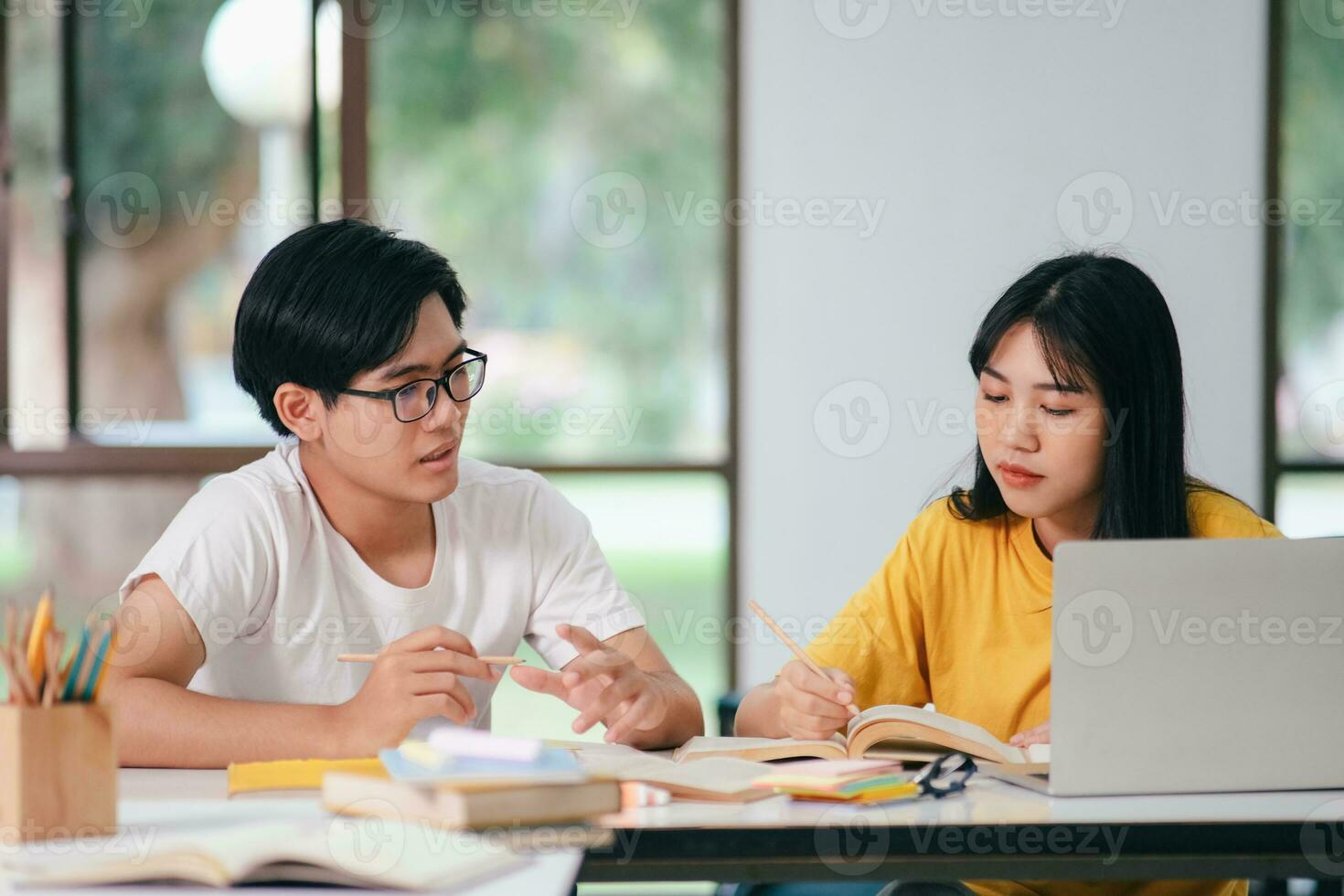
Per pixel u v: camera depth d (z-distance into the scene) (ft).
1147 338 5.55
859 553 11.75
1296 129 11.85
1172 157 11.72
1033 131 11.67
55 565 11.35
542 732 11.66
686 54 11.78
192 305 11.62
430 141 11.71
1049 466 5.57
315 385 5.18
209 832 3.65
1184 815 4.01
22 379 11.43
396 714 4.67
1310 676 4.35
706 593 11.90
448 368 5.26
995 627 6.00
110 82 11.49
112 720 3.78
